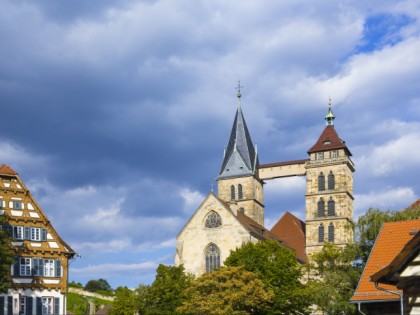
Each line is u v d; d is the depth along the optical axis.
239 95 178.38
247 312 88.12
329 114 162.25
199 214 131.00
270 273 93.31
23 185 84.31
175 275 101.62
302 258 154.50
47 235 84.69
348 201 155.88
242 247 101.19
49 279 83.12
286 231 162.75
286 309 92.94
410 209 78.69
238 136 173.88
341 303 73.56
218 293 86.50
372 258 50.81
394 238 52.03
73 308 139.25
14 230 82.06
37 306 81.44
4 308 78.50
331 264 84.19
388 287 47.44
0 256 71.25
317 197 155.25
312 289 86.06
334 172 155.25
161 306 96.88
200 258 129.12
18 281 80.62
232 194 169.50
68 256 86.06
